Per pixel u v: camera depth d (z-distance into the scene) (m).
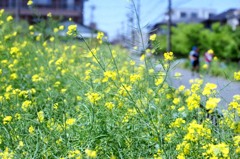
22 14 34.50
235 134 3.32
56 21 8.05
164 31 40.47
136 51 4.19
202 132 3.07
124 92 3.56
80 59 6.79
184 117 3.72
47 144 3.27
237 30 27.19
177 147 3.09
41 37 7.51
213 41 30.48
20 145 3.20
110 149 3.32
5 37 6.55
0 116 3.88
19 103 4.24
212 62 16.12
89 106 3.70
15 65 5.80
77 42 7.50
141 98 3.53
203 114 3.61
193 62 15.09
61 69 5.54
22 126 3.59
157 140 3.29
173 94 4.10
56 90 4.99
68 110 4.11
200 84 3.95
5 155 3.02
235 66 20.78
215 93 3.54
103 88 4.04
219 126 3.32
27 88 5.32
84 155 3.05
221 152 2.91
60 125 3.48
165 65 4.25
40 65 6.26
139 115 3.32
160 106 3.56
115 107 3.67
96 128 3.42
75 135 3.43
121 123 3.46
